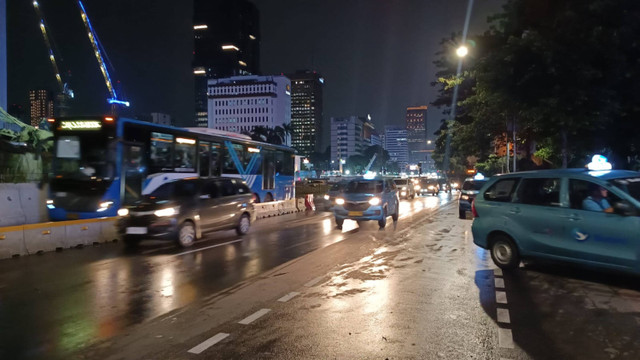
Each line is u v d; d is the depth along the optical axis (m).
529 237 7.46
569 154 17.81
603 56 12.41
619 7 12.19
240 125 194.25
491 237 8.18
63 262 9.24
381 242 11.77
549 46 12.48
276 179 23.48
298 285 7.09
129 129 14.02
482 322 5.21
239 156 19.89
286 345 4.54
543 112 12.97
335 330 4.97
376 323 5.20
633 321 5.18
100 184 13.34
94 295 6.59
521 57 13.19
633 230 6.14
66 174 13.64
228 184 13.05
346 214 14.73
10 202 15.48
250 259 9.45
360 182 15.95
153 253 10.28
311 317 5.45
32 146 19.58
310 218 19.73
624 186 6.58
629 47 12.66
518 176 7.90
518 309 5.70
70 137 13.78
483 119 23.81
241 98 194.50
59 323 5.31
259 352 4.36
